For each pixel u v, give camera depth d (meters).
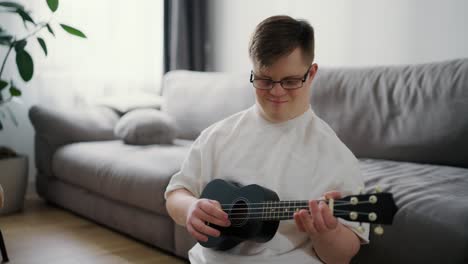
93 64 3.52
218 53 3.93
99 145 2.84
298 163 1.11
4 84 2.76
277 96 1.06
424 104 2.03
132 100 3.32
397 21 2.65
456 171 1.80
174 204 1.24
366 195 0.91
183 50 3.86
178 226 2.09
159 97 3.47
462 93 1.92
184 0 3.83
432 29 2.49
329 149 1.11
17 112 3.34
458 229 1.29
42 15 3.30
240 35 3.70
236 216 1.10
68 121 3.01
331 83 2.35
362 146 2.18
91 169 2.60
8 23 3.21
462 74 1.95
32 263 2.12
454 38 2.39
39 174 3.19
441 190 1.50
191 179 1.26
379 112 2.16
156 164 2.29
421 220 1.37
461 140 1.88
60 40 3.38
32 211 2.99
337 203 0.93
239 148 1.19
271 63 1.03
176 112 3.16
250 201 1.09
